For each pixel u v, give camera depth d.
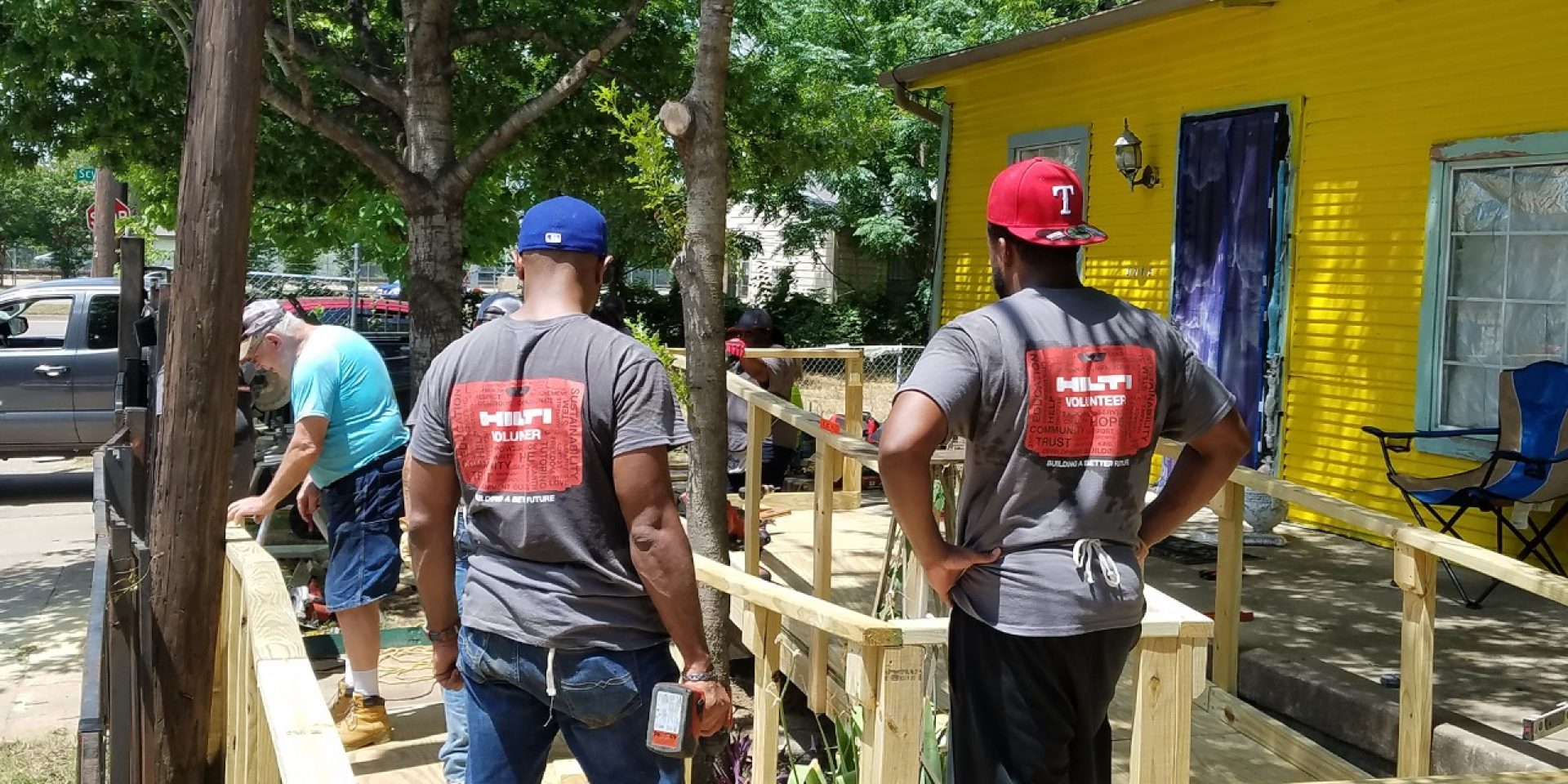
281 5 8.75
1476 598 5.97
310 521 5.59
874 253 24.22
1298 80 8.13
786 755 5.10
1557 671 4.84
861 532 7.30
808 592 5.90
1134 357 2.43
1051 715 2.44
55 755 5.38
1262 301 8.36
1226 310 8.67
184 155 3.52
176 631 3.57
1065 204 2.49
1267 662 4.84
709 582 3.65
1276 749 4.21
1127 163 9.23
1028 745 2.44
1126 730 4.38
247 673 3.01
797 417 5.43
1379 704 4.30
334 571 4.56
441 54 8.14
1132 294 9.59
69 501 11.14
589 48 9.75
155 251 15.71
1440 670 4.87
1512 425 6.46
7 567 8.73
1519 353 6.88
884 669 2.87
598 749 2.60
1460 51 7.07
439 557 2.71
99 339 11.12
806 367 20.80
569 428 2.51
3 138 9.61
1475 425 7.11
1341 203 7.86
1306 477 8.10
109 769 3.45
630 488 2.49
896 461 2.37
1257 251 8.40
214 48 3.46
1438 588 6.18
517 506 2.53
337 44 10.01
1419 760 3.82
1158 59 9.24
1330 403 7.94
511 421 2.53
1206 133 8.81
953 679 2.58
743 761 4.82
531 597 2.53
